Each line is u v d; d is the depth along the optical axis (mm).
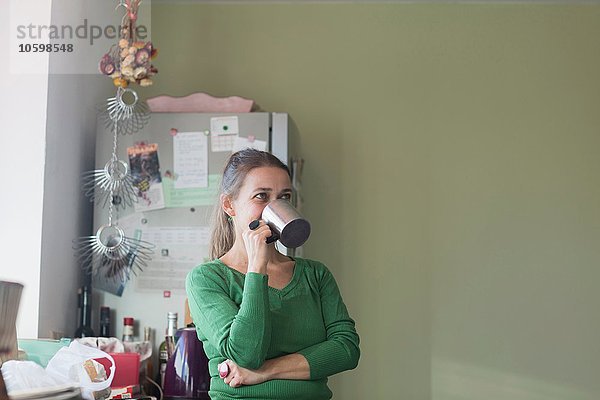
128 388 2764
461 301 4035
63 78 3158
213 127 3449
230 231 2342
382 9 4199
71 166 3307
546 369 3994
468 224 4082
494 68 4168
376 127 4137
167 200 3408
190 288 2184
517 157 4113
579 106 4145
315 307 2211
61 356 2516
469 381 3986
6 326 1801
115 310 3381
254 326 2000
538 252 4062
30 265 2959
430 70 4168
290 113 4148
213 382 2133
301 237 2105
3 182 2973
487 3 4195
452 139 4125
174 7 4176
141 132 3445
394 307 4035
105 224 3391
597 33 4176
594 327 4020
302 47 4180
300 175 3652
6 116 2990
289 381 2076
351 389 3988
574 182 4102
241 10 4195
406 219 4086
